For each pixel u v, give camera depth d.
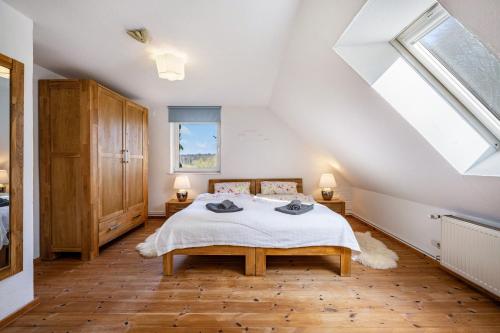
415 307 1.72
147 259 2.55
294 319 1.59
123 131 3.14
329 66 2.00
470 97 1.58
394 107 1.74
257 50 2.34
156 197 4.32
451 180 1.90
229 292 1.91
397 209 3.14
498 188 1.55
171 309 1.69
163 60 2.35
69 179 2.51
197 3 1.66
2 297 1.53
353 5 1.35
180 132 4.48
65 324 1.53
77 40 2.14
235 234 2.18
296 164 4.45
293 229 2.18
